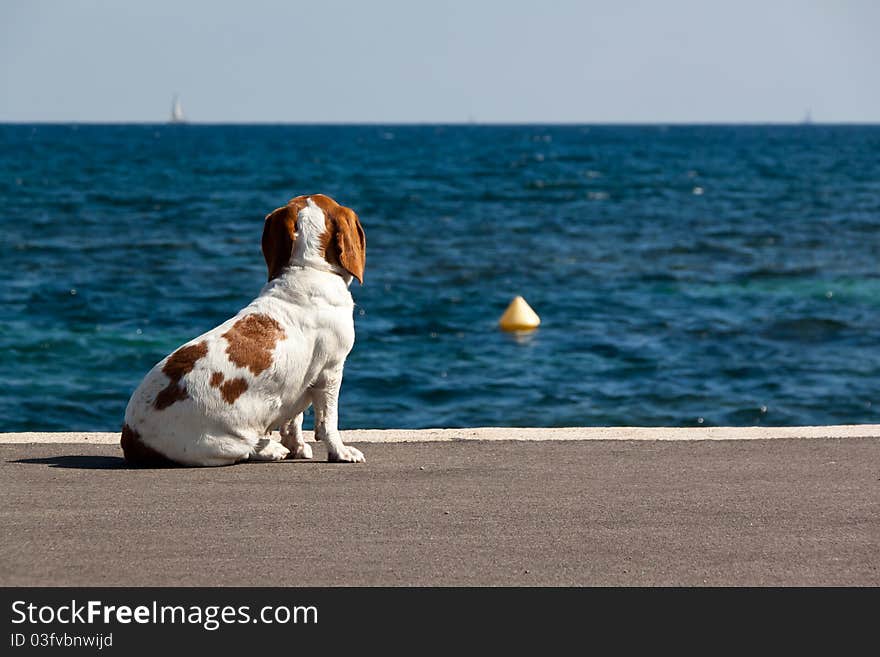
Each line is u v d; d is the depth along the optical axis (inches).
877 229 1439.5
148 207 1706.4
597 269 1050.1
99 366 624.4
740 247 1238.9
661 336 727.7
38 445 319.6
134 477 273.1
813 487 268.1
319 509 244.8
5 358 635.5
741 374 625.3
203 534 225.5
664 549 219.3
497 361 652.7
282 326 288.2
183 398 282.0
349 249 296.2
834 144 5629.9
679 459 299.4
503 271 1032.8
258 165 3186.5
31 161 3225.9
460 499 255.0
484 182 2481.5
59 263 1035.9
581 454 305.6
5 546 216.5
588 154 4266.7
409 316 797.2
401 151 4517.7
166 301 831.7
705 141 6328.7
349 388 585.9
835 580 204.4
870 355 674.2
